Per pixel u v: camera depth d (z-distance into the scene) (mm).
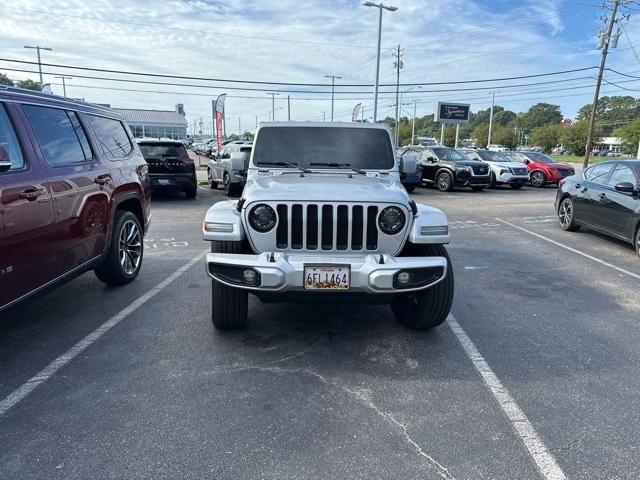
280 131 4992
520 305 5078
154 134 83000
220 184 17609
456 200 15578
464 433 2787
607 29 31203
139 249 5840
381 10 31031
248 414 2951
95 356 3709
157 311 4703
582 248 8109
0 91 3535
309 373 3490
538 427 2855
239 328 4223
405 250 4027
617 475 2449
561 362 3734
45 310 4711
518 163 20266
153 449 2605
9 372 3441
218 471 2443
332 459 2545
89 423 2834
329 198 3564
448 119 45656
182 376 3412
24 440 2670
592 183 8867
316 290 3438
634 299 5355
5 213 3189
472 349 3943
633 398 3205
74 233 4121
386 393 3225
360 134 5008
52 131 4051
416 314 4121
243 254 3678
